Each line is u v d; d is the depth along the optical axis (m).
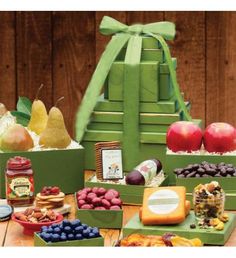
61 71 2.28
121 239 1.68
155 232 1.71
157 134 1.98
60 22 2.27
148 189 1.77
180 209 1.73
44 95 2.29
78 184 1.95
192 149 1.91
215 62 2.26
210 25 2.25
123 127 1.99
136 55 1.99
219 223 1.71
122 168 1.90
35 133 2.00
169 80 2.00
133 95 1.98
